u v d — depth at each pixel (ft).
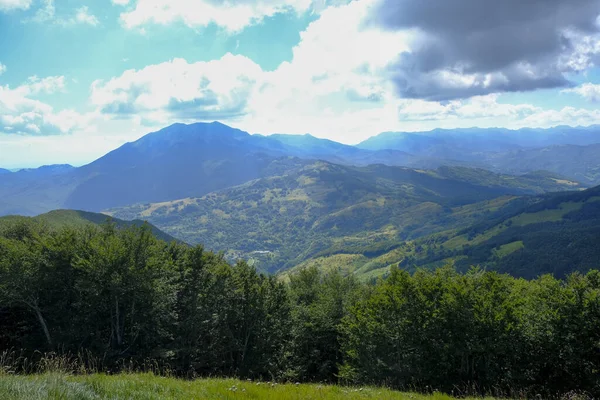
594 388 75.66
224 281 140.97
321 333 162.40
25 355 96.22
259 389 35.78
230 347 138.72
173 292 118.21
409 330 103.71
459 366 96.12
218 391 33.09
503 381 84.74
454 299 95.35
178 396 29.86
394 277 118.83
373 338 112.78
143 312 109.91
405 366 100.12
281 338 153.58
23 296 103.19
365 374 108.27
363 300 150.41
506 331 87.04
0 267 101.30
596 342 78.89
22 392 24.02
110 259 106.73
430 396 43.29
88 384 29.40
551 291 90.33
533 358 86.99
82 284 103.86
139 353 107.65
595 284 84.99
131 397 27.07
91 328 107.86
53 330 106.11
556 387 80.07
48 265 107.65
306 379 153.89
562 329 83.25
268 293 157.28
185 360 121.29
